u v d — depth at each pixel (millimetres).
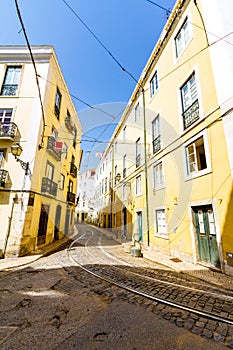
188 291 4062
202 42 7293
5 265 6418
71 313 3066
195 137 7266
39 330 2576
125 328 2633
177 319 2896
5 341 2332
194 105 7543
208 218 6484
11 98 10445
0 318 2896
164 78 10281
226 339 2408
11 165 9359
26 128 9938
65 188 15180
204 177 6652
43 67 11047
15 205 8797
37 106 10328
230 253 5340
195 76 7539
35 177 9445
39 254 8367
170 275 5449
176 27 9375
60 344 2281
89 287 4309
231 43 5891
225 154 5785
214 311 3127
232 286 4402
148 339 2387
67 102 15047
